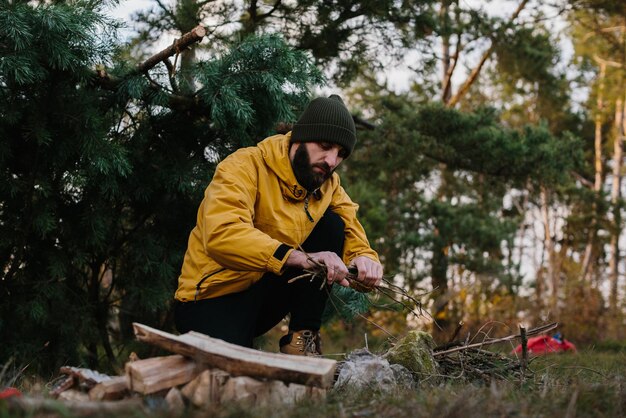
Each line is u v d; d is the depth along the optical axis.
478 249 15.23
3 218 4.40
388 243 14.07
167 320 5.54
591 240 22.58
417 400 2.11
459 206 15.73
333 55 7.63
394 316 12.32
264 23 7.24
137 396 2.00
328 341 10.45
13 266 4.45
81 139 4.19
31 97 4.15
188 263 3.05
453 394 2.26
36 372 4.53
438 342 10.62
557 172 9.54
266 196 2.98
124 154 4.34
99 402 1.87
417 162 10.54
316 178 2.99
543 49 14.68
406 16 7.70
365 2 7.23
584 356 5.11
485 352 3.33
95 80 4.38
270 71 4.41
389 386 2.62
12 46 3.84
